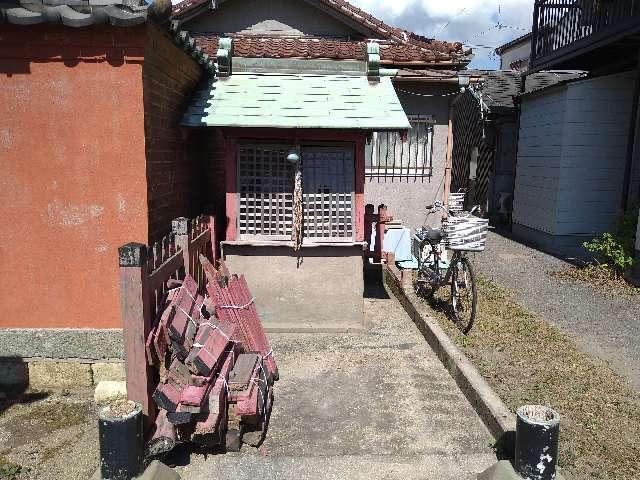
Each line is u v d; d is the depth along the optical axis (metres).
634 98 9.53
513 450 3.66
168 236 4.64
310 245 5.95
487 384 4.51
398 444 3.87
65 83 4.13
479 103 12.98
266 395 4.18
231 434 3.73
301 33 10.80
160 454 3.55
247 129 5.75
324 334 6.12
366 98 6.06
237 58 6.49
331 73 6.58
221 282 4.86
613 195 11.54
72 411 4.23
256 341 4.72
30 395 4.45
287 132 5.77
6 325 4.42
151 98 4.42
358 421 4.19
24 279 4.36
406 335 6.12
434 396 4.61
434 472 3.54
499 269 9.65
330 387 4.78
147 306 3.64
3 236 4.30
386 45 10.02
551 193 11.96
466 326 5.98
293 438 3.94
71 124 4.18
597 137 11.34
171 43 4.82
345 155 5.98
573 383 4.75
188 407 3.44
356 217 6.05
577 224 11.72
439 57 9.05
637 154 10.23
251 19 10.79
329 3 10.20
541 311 7.05
